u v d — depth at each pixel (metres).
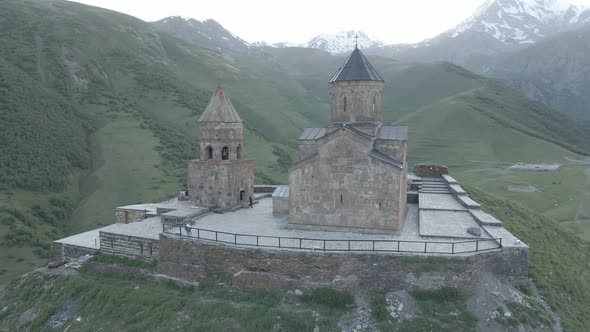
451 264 21.62
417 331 19.81
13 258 39.59
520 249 22.72
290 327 20.28
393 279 22.09
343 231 26.58
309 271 22.55
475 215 28.62
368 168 25.69
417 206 34.53
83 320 23.78
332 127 29.48
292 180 27.28
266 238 25.38
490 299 21.00
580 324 21.66
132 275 27.05
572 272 27.67
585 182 70.25
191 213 30.86
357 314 21.00
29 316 25.62
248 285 23.30
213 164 33.19
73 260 30.25
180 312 22.19
